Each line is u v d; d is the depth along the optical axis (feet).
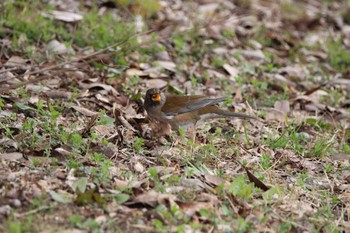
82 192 29.60
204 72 52.11
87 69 47.21
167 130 38.55
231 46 59.06
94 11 57.77
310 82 55.83
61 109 40.34
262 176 34.35
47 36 50.62
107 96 44.47
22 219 27.58
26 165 32.40
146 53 53.16
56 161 32.76
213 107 39.65
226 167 36.09
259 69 55.16
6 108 39.27
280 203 32.27
